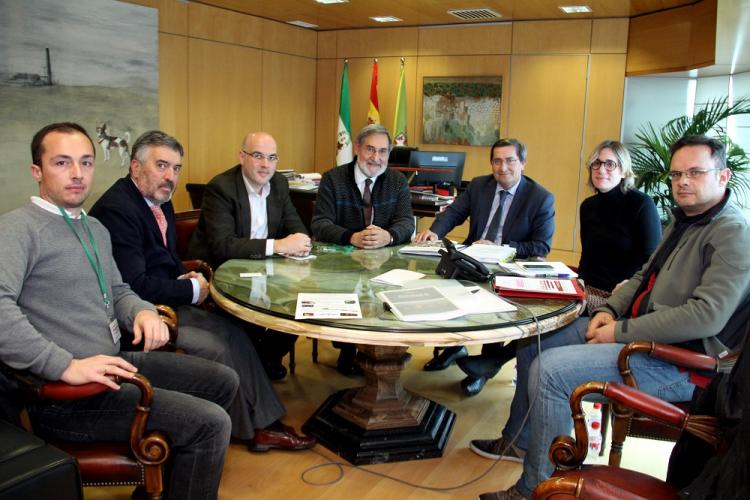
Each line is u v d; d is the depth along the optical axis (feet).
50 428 5.57
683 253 6.76
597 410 8.06
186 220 10.70
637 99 22.65
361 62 27.50
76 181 5.78
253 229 10.26
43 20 18.10
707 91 21.03
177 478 5.72
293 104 27.78
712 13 17.84
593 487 4.36
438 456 8.08
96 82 19.66
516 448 7.98
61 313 5.78
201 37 23.31
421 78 26.18
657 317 6.50
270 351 10.26
